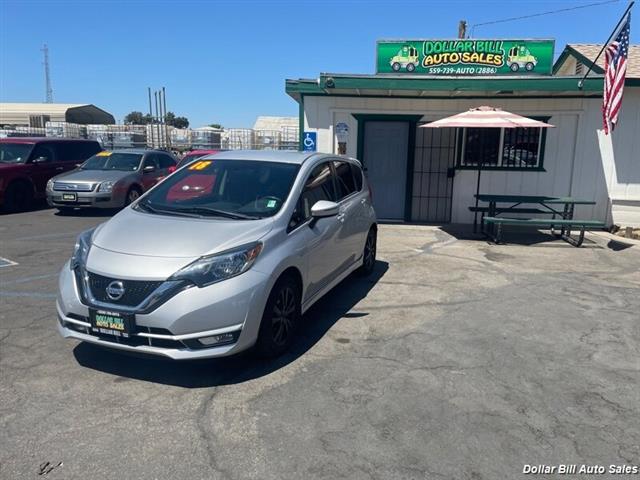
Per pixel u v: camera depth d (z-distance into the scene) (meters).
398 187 11.83
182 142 28.38
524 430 3.40
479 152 10.80
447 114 11.40
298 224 4.79
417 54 11.54
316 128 11.56
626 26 8.62
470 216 11.66
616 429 3.43
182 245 4.01
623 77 8.74
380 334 5.02
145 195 5.27
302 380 4.04
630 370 4.31
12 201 13.21
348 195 6.27
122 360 4.32
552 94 10.85
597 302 6.13
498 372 4.23
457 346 4.75
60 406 3.61
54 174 14.34
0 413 3.51
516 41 11.24
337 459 3.07
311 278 4.91
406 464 3.04
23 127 35.69
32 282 6.62
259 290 4.00
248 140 27.88
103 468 2.97
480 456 3.12
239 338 3.91
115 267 3.88
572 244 9.62
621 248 9.30
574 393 3.91
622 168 10.98
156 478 2.89
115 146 29.00
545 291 6.55
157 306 3.73
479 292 6.46
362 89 10.49
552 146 11.19
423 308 5.81
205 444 3.20
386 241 9.64
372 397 3.79
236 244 4.07
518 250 9.03
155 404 3.65
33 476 2.89
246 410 3.59
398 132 11.62
